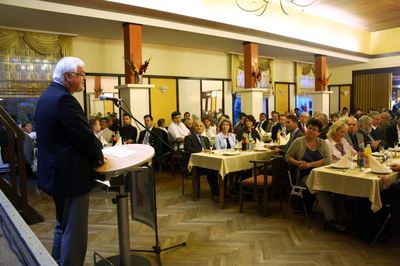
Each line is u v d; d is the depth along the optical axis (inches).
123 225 89.0
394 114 377.4
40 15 223.6
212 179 189.9
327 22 433.7
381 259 113.0
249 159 181.9
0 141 159.3
